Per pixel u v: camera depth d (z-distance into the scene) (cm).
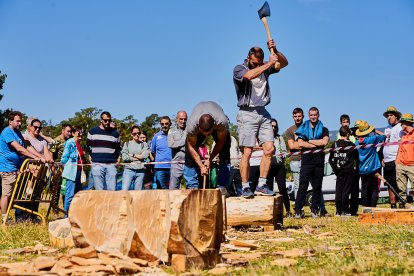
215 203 501
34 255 603
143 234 506
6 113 2770
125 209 522
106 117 1144
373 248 593
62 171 1076
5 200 1000
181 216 481
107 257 507
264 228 812
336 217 1111
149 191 508
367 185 1241
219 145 770
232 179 1221
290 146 1198
